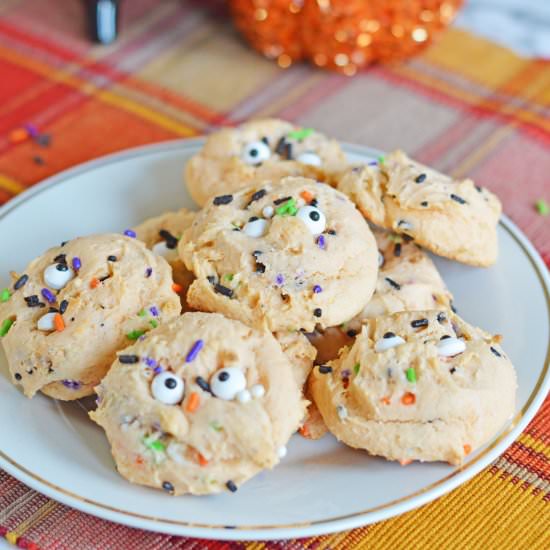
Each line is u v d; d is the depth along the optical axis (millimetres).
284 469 375
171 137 524
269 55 572
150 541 367
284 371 366
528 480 386
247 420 353
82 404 393
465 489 383
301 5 541
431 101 550
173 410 355
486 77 565
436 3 543
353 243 396
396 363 370
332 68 566
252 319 386
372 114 542
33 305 390
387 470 370
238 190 416
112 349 383
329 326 392
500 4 619
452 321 391
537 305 424
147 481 358
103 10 565
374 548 367
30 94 543
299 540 368
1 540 367
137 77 558
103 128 527
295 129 467
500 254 441
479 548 368
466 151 520
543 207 489
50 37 578
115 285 387
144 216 463
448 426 365
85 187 469
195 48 579
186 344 365
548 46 596
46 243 448
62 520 371
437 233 413
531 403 387
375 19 542
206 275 395
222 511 358
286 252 391
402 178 420
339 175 438
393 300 407
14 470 367
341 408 371
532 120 538
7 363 397
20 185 495
